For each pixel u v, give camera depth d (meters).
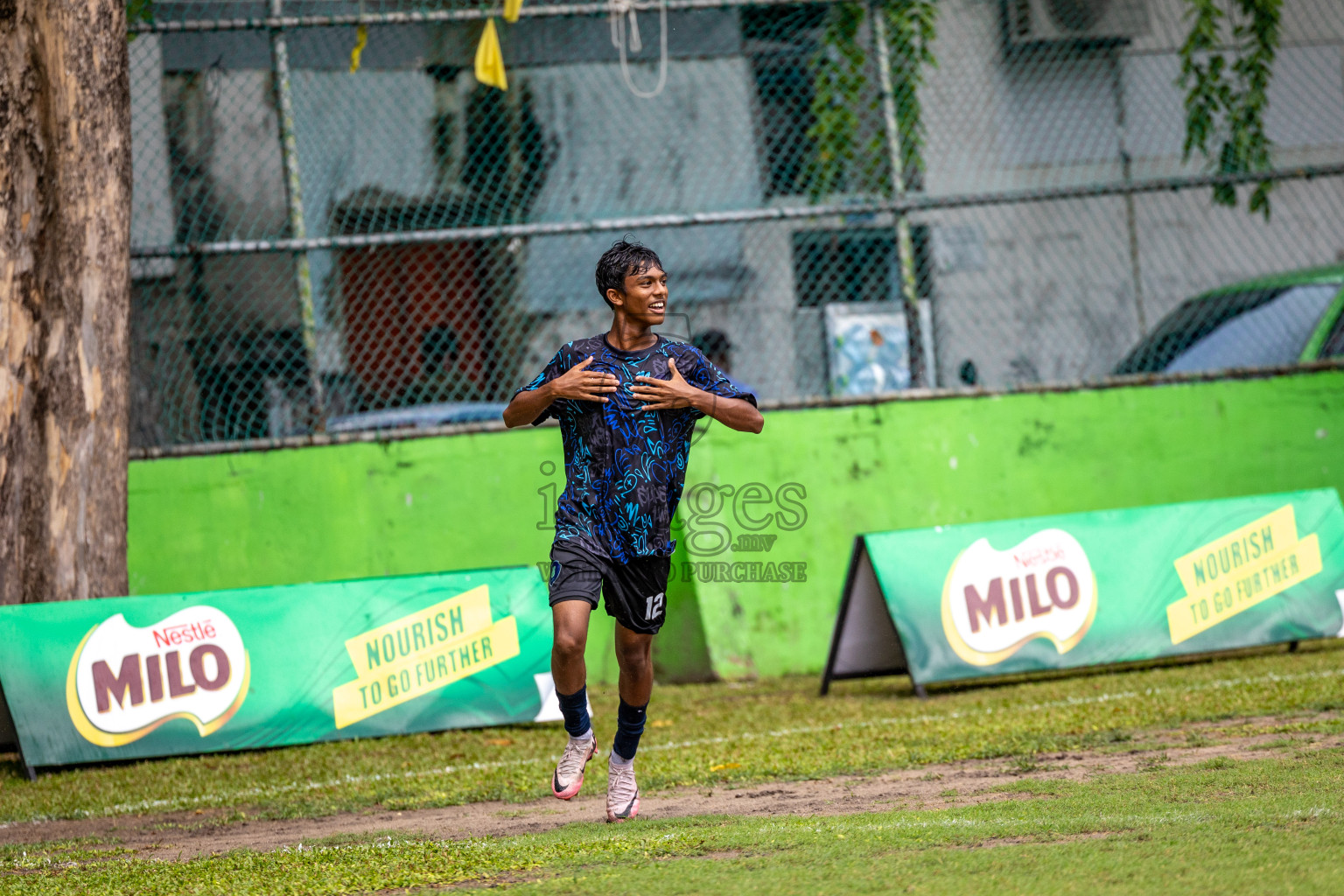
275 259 33.81
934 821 13.52
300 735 23.34
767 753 19.83
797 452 31.84
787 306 41.09
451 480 31.05
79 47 24.11
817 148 35.88
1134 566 26.30
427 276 35.69
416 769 20.67
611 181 42.16
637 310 14.36
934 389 32.50
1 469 23.67
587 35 38.66
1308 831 11.93
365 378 34.59
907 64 34.91
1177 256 48.41
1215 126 36.34
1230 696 21.95
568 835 14.16
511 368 37.06
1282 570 26.91
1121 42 43.97
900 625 25.34
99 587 24.27
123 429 24.84
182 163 33.41
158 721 22.94
